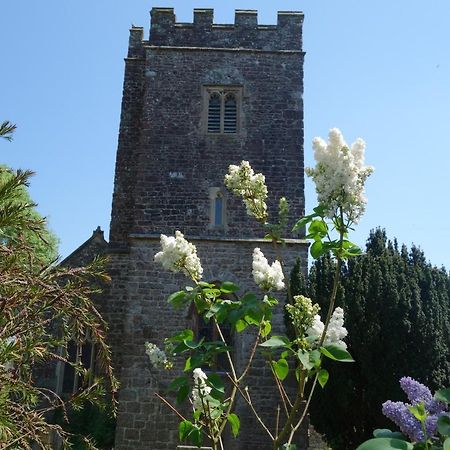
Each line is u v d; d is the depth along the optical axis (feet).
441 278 49.14
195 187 56.39
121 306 56.80
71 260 63.16
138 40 66.85
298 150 57.57
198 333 51.93
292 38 61.57
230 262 53.72
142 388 49.88
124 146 62.18
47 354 12.47
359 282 44.34
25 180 12.66
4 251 11.78
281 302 51.65
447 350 43.93
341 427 43.09
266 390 49.21
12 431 10.54
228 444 47.73
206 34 61.41
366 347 42.27
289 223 55.01
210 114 59.26
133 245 54.24
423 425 10.23
